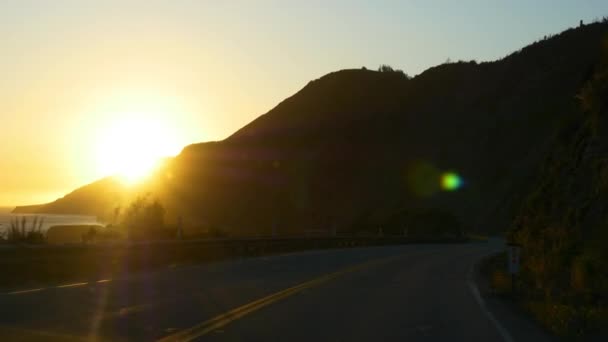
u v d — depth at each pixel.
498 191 95.75
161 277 24.66
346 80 166.12
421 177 117.06
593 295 15.16
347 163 133.12
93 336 12.61
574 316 13.88
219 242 37.94
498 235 82.88
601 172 20.02
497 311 16.97
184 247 33.88
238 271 28.45
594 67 29.06
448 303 18.48
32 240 31.19
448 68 155.50
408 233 83.44
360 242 60.88
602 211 18.31
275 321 14.85
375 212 113.50
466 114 128.50
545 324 14.55
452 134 125.19
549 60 121.44
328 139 141.50
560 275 18.72
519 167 94.00
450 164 115.88
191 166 130.38
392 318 15.54
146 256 30.05
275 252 45.28
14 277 21.62
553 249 20.69
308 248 51.09
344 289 21.80
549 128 99.81
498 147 109.19
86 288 20.16
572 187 22.62
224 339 12.65
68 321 14.11
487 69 143.88
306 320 15.06
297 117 152.88
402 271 29.80
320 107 156.25
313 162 134.00
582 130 25.25
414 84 157.12
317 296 19.69
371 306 17.62
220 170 129.25
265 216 114.31
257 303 17.77
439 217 86.12
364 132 142.38
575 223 19.80
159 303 17.28
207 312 15.90
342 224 110.44
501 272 24.47
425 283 24.23
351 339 12.81
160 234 42.28
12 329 13.02
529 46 134.62
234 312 16.03
